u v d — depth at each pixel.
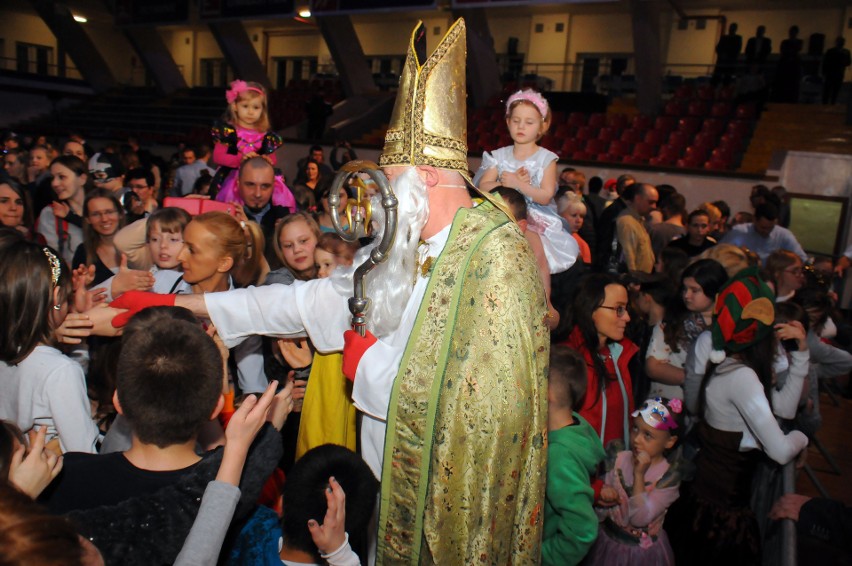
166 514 1.33
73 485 1.39
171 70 20.42
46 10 19.97
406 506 1.47
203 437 1.86
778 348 2.91
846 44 14.62
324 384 1.94
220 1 16.08
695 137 11.63
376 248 1.46
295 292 1.77
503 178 2.91
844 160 9.88
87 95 21.16
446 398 1.42
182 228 2.78
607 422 2.65
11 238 1.84
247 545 1.55
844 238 9.91
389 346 1.53
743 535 2.50
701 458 2.61
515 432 1.41
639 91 13.02
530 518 1.47
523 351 1.42
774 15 15.23
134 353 1.40
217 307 1.78
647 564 2.36
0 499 0.85
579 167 11.32
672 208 6.53
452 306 1.46
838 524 1.95
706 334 2.73
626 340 2.87
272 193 3.79
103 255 3.46
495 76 14.55
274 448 1.55
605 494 2.26
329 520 1.41
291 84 18.06
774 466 2.63
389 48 19.20
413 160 1.54
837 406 5.68
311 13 13.98
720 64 13.28
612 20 16.52
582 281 2.77
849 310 9.09
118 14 18.94
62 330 1.87
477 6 11.67
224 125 3.86
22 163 8.02
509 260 1.47
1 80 19.25
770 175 10.01
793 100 12.37
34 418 1.83
